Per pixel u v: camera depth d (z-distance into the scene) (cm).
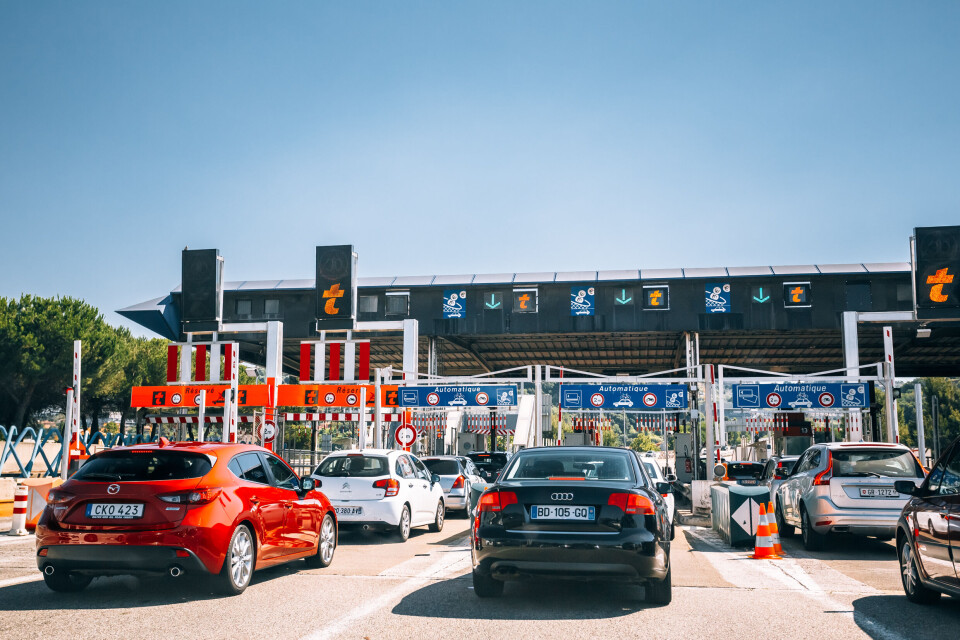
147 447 789
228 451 817
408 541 1363
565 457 808
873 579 912
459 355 4338
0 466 1992
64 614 669
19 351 4162
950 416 6831
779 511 1453
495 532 708
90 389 4541
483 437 3931
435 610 693
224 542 745
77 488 742
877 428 2619
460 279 3641
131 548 715
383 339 3744
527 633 602
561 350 4288
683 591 805
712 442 2291
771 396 2367
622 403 2417
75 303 4481
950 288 2648
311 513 945
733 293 3428
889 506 1156
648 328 3459
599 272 3584
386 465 1366
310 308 3684
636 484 749
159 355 4950
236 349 2792
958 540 648
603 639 583
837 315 3356
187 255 2891
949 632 619
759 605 729
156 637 584
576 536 691
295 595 767
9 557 1066
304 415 2570
